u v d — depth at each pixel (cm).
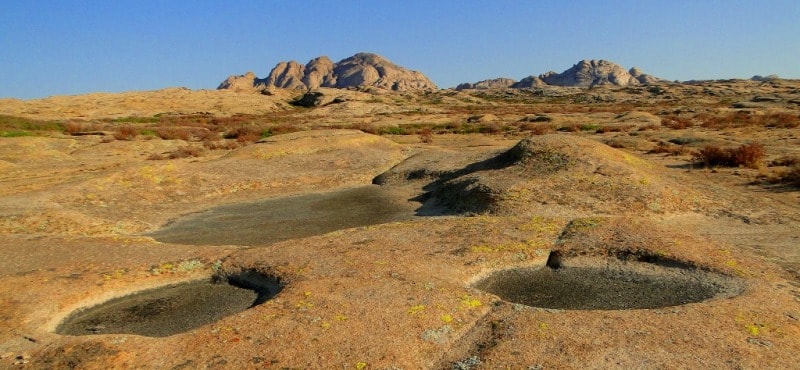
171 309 1022
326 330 790
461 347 765
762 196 1867
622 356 708
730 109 6806
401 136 4988
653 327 798
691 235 1325
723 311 857
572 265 1191
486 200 1822
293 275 1077
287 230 1769
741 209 1695
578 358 704
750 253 1229
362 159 3077
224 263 1205
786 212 1641
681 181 2045
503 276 1143
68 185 2191
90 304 1032
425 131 5159
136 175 2362
